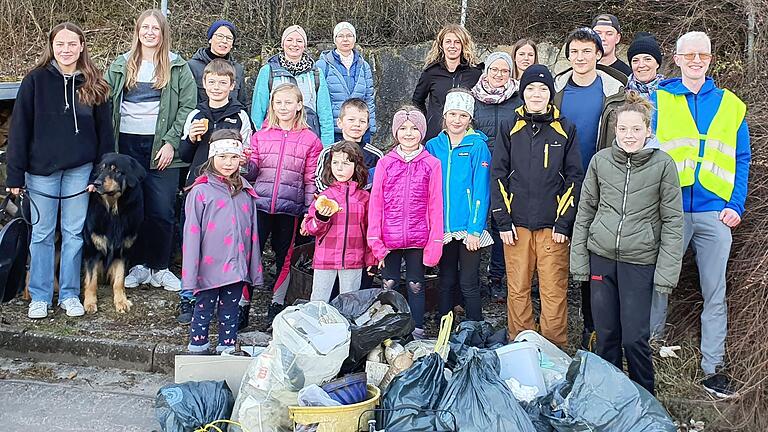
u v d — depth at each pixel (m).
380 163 4.25
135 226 4.78
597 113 4.35
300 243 5.39
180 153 4.70
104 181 4.48
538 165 4.07
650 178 3.62
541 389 3.50
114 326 4.55
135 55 4.89
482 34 7.46
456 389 3.25
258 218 4.52
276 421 3.30
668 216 3.62
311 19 7.43
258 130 5.00
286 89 4.50
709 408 3.78
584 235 3.85
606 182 3.73
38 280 4.64
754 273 3.95
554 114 4.10
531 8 7.41
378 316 3.81
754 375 3.74
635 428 3.21
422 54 7.01
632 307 3.67
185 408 3.40
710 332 4.02
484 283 5.57
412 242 4.21
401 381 3.28
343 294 4.03
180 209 5.54
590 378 3.36
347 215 4.25
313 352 3.30
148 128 4.93
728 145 3.99
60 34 4.43
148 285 5.25
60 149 4.49
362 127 4.48
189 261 4.04
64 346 4.33
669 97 4.12
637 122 3.61
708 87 4.07
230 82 4.68
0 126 5.50
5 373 4.16
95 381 4.12
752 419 3.70
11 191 4.45
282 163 4.51
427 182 4.21
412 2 7.42
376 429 3.24
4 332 4.38
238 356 3.75
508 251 4.23
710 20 5.75
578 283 5.55
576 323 4.80
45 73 4.47
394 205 4.21
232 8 7.50
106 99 4.68
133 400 3.91
